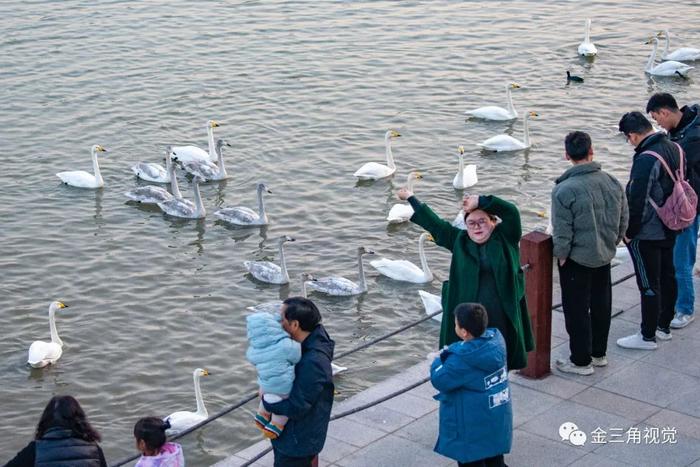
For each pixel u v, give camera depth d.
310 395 10.38
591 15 53.84
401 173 36.88
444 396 11.18
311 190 35.84
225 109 42.22
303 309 10.47
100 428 23.67
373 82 44.59
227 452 22.91
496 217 12.94
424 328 27.92
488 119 41.16
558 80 45.16
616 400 13.55
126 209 35.03
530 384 13.98
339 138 39.47
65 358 26.39
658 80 45.34
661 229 14.16
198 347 26.88
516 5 55.38
